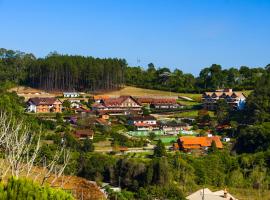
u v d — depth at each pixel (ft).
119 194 209.56
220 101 468.75
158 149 301.02
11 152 105.29
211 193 214.07
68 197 68.28
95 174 239.71
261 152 295.69
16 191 64.54
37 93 508.53
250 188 258.98
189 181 250.57
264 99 412.57
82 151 282.56
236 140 348.18
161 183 234.38
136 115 450.71
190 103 523.29
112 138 351.87
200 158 288.51
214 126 417.69
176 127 411.54
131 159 261.24
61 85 545.44
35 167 127.03
